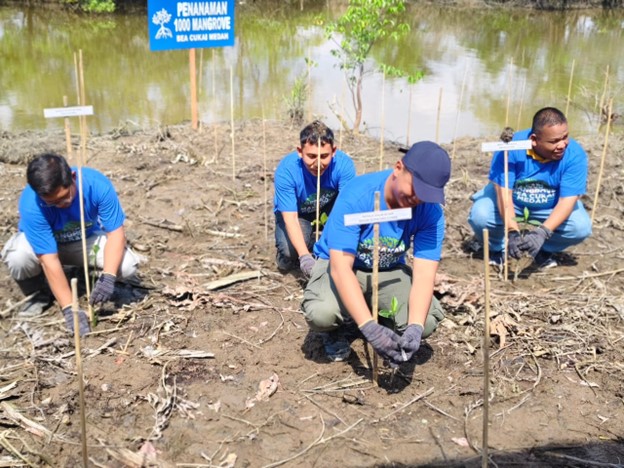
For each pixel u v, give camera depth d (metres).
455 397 3.34
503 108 10.02
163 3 6.93
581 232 4.59
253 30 16.31
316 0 21.23
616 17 20.81
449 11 21.34
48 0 18.45
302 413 3.21
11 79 10.99
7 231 5.04
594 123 9.38
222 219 5.47
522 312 4.04
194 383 3.40
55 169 3.28
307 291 3.49
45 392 3.30
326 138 3.90
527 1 22.14
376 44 14.42
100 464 2.87
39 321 3.92
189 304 4.09
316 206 4.37
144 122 8.80
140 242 4.96
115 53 13.40
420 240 3.25
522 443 3.04
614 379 3.47
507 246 4.45
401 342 3.07
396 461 2.92
